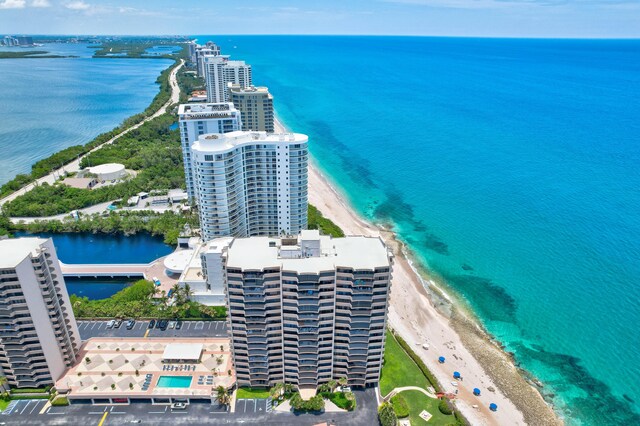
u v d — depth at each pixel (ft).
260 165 595.06
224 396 399.85
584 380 455.22
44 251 383.24
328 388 410.52
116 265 622.13
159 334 485.15
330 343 394.93
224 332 490.49
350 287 365.61
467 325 533.55
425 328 526.57
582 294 568.41
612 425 409.08
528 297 571.28
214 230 587.68
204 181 554.05
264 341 390.42
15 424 381.19
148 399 403.75
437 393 424.46
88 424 383.45
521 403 429.79
